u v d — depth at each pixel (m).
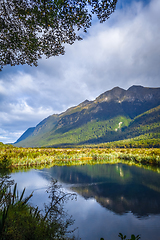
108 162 38.31
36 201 10.67
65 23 4.98
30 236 3.36
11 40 5.13
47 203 10.07
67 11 4.68
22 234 3.24
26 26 5.04
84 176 22.08
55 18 4.87
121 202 12.71
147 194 14.59
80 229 8.08
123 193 14.95
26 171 23.89
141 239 7.49
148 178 20.52
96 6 4.62
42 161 33.75
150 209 11.34
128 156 45.25
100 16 4.89
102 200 13.01
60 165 32.53
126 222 9.30
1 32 4.97
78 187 16.86
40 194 12.56
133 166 30.94
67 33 5.27
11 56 5.55
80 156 45.94
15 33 5.03
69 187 16.78
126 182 18.78
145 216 10.16
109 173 24.16
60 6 4.58
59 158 42.00
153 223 9.25
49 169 27.11
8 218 3.48
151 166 30.62
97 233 7.84
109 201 12.84
